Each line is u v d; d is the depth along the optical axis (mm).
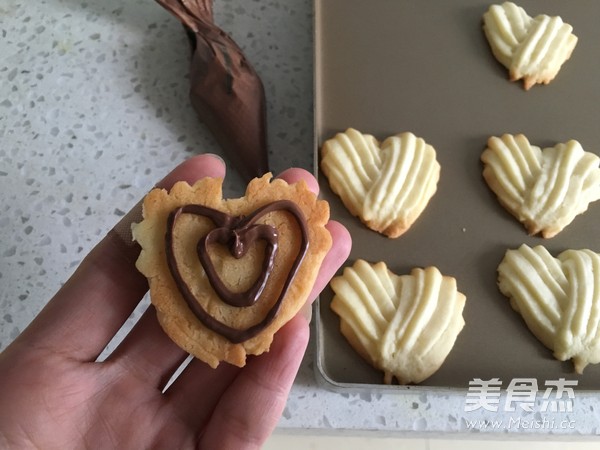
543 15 242
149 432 174
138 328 180
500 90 234
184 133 233
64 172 226
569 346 195
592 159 220
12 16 249
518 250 208
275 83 240
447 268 208
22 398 158
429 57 237
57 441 162
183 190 156
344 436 214
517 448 222
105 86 238
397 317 191
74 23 247
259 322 148
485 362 198
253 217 152
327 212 157
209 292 149
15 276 212
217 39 226
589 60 241
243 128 216
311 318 199
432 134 226
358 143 215
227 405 172
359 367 194
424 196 211
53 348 167
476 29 243
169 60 242
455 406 200
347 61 234
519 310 203
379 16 241
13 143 229
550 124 230
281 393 170
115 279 175
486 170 220
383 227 207
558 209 211
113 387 173
